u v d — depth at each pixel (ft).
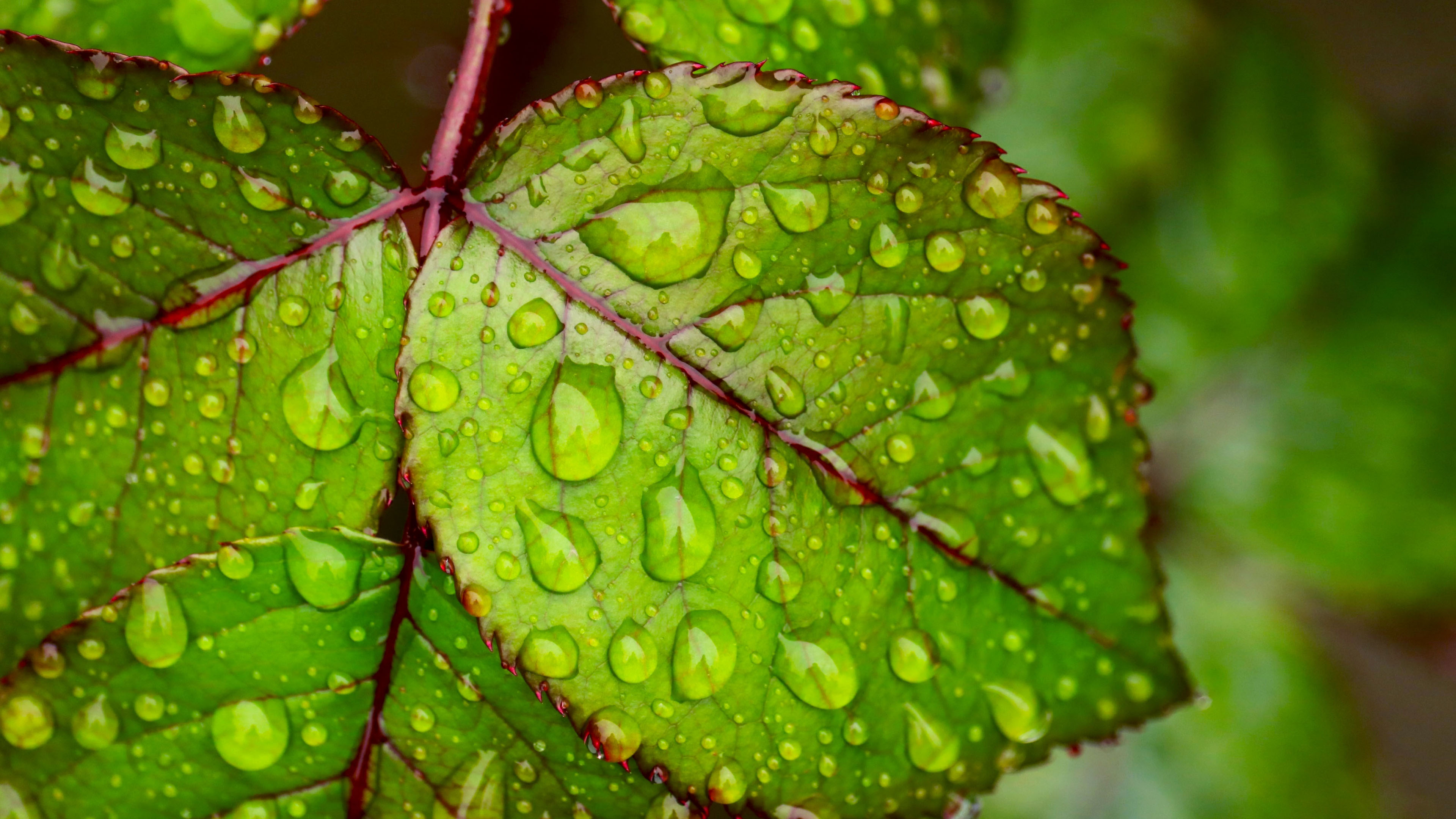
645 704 0.63
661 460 0.63
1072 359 0.64
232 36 0.64
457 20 0.75
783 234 0.63
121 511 0.64
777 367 0.64
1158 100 0.83
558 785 0.64
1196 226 0.87
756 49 0.65
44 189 0.63
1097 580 0.65
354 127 0.63
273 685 0.64
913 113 0.63
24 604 0.64
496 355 0.63
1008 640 0.65
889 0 0.67
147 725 0.63
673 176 0.63
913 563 0.64
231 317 0.63
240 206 0.63
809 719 0.64
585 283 0.63
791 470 0.64
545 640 0.63
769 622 0.63
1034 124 0.83
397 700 0.64
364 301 0.63
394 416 0.63
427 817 0.64
